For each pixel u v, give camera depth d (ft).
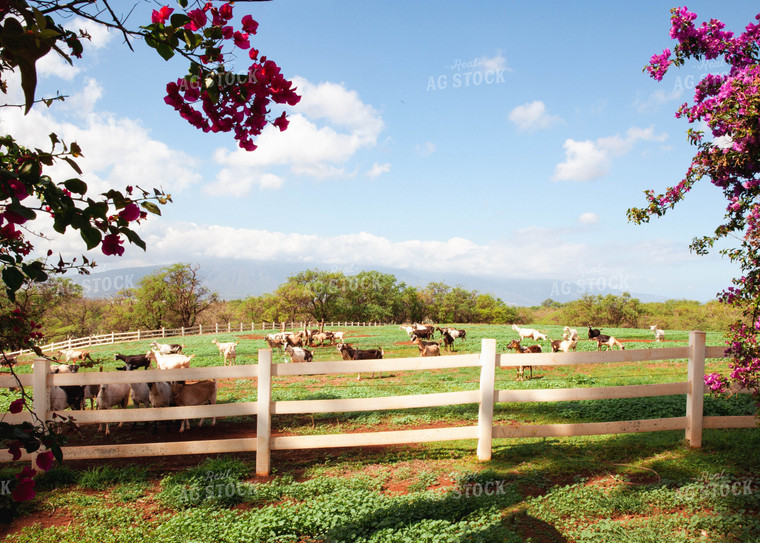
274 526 17.10
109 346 128.36
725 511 17.21
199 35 7.48
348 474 23.27
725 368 57.00
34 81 5.27
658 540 15.34
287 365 23.27
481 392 24.36
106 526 18.21
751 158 19.56
